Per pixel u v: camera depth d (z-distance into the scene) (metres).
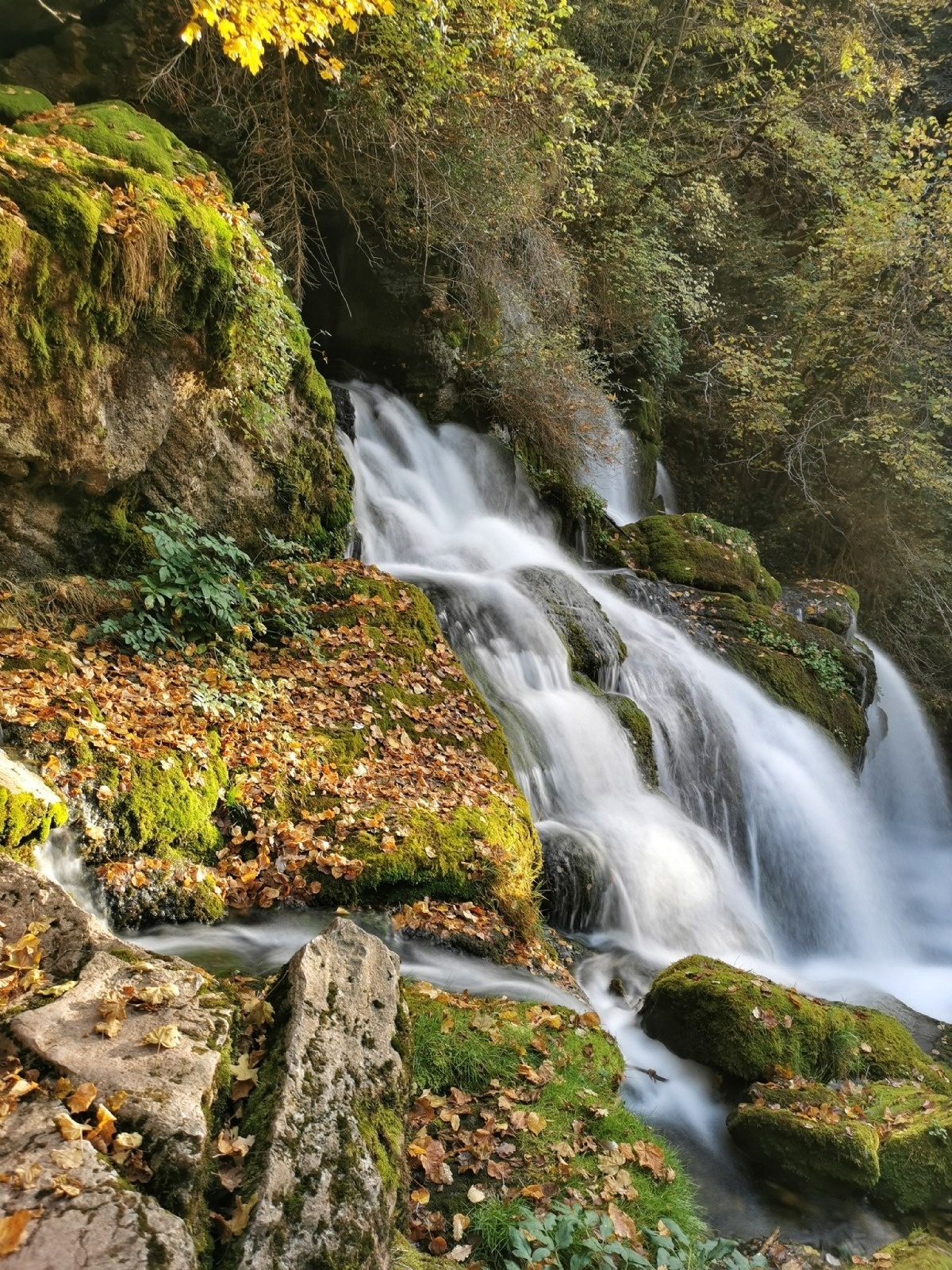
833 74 19.42
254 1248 2.55
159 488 7.59
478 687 8.39
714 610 12.65
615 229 15.78
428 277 12.09
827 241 18.11
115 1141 2.56
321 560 8.80
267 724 6.55
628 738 9.09
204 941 4.98
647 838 8.05
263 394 8.30
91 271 6.33
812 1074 5.70
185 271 6.97
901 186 16.98
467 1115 4.32
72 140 7.22
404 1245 3.25
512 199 11.77
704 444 19.30
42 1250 2.19
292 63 10.14
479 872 6.12
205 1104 2.80
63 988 3.15
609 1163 4.31
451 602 8.99
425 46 10.02
